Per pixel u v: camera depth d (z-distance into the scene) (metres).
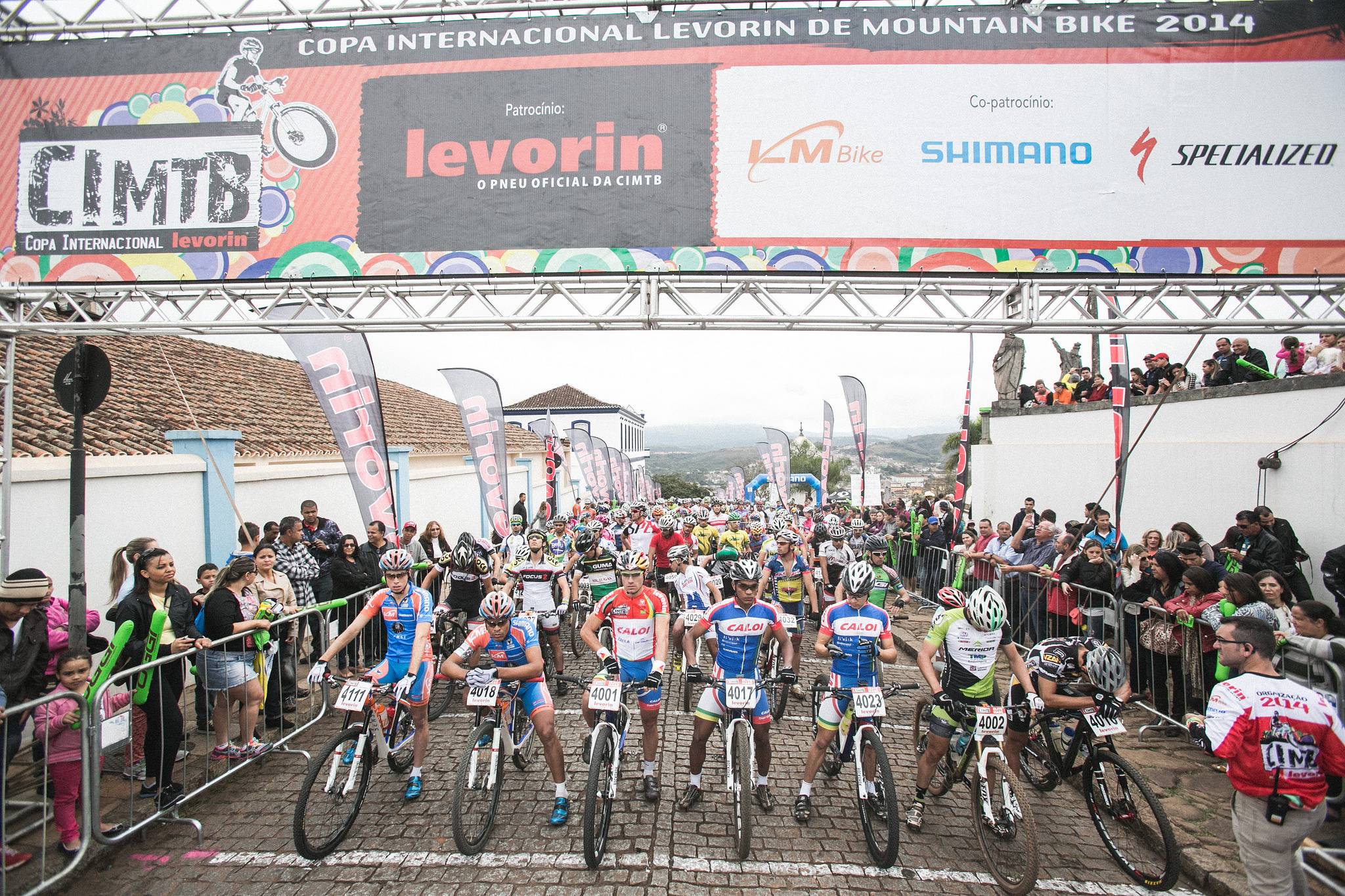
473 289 5.47
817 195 5.29
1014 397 13.25
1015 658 4.16
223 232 5.41
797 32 5.32
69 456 6.32
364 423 6.54
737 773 4.09
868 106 5.29
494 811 4.18
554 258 5.36
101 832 3.82
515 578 7.62
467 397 8.60
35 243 5.45
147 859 3.91
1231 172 5.21
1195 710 5.14
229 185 5.42
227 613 4.76
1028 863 3.48
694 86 5.34
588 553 8.59
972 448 13.81
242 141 5.42
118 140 5.45
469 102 5.39
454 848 4.05
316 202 5.42
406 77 5.41
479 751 4.15
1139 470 9.13
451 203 5.39
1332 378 6.51
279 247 5.40
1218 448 7.83
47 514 5.71
